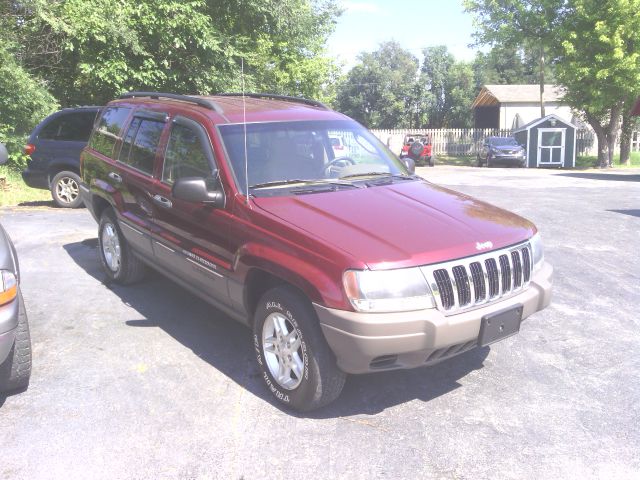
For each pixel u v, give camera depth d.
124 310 5.84
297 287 3.81
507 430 3.77
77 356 4.80
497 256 3.93
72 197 11.74
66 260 7.62
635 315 5.80
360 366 3.58
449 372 4.59
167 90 17.30
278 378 4.05
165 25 15.95
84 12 15.15
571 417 3.93
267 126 4.94
